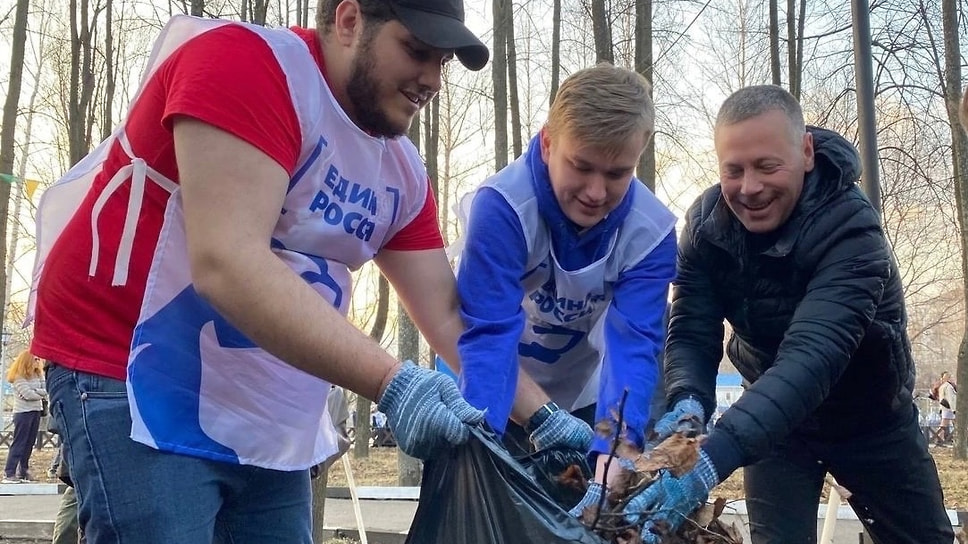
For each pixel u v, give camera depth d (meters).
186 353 1.92
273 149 1.79
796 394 2.27
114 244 1.92
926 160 11.81
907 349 2.93
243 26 1.86
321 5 2.00
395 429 1.73
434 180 11.23
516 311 2.54
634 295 2.71
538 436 2.26
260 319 1.68
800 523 3.08
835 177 2.63
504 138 10.82
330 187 2.03
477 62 1.92
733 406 2.26
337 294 2.18
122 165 1.95
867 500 3.13
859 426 2.98
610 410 2.28
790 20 10.70
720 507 2.02
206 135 1.72
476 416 1.79
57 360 1.92
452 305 2.49
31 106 18.02
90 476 1.87
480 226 2.57
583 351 3.01
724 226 2.79
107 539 1.87
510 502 1.74
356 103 1.97
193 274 1.72
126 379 1.89
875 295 2.48
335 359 1.71
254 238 1.71
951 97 10.80
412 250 2.44
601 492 1.83
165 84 1.88
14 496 10.43
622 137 2.37
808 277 2.66
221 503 2.04
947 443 21.38
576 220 2.57
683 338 2.93
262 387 2.03
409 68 1.90
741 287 2.87
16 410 11.93
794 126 2.53
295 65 1.88
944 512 3.16
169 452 1.88
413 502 9.45
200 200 1.71
